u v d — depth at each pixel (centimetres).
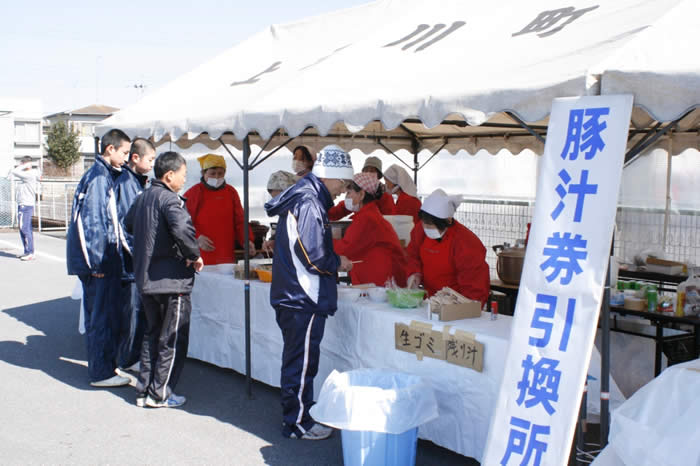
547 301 311
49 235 1900
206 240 685
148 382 525
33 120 5366
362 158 1102
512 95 340
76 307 919
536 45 398
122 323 599
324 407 375
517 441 309
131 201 568
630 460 275
